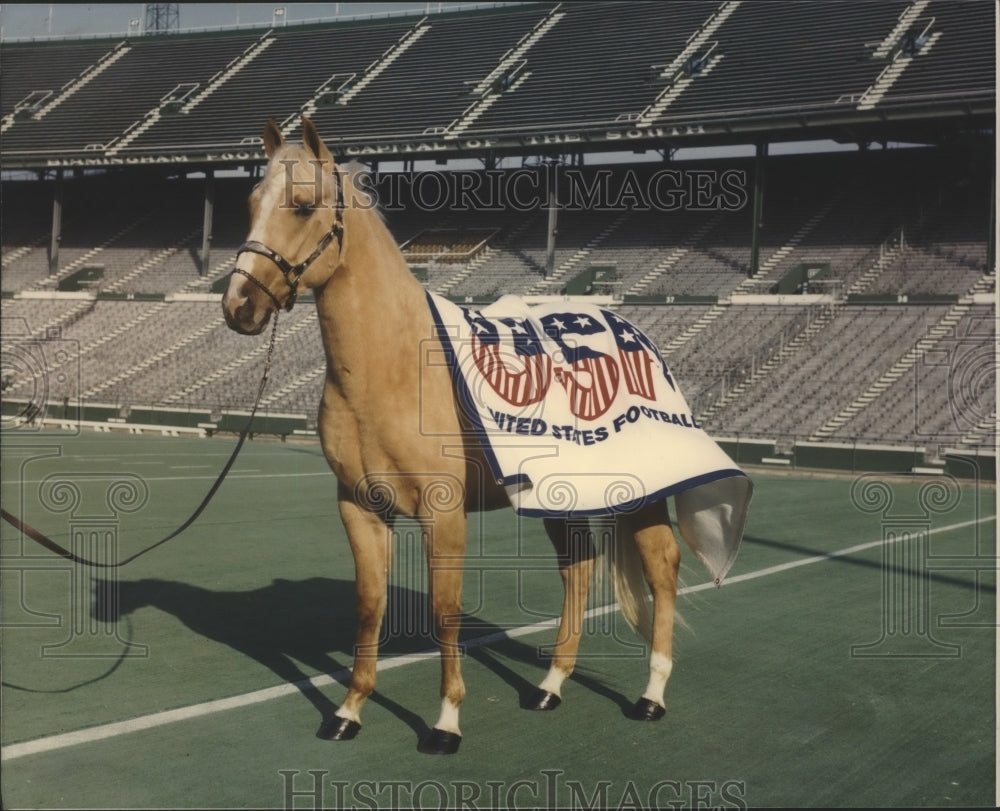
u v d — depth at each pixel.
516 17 33.06
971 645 6.31
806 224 28.70
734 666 5.79
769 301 26.00
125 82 36.09
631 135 26.36
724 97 26.36
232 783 3.89
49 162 34.09
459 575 4.32
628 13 31.12
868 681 5.51
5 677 5.25
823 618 7.05
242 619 6.68
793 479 18.92
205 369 30.89
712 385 24.08
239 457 21.45
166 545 9.84
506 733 4.54
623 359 5.04
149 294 34.50
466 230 32.12
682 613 7.18
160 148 32.69
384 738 4.43
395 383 4.19
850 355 23.58
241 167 34.75
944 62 24.62
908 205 27.98
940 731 4.70
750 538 10.98
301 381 29.08
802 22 28.03
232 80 34.75
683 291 27.64
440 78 31.02
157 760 4.11
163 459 20.58
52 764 4.04
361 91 32.03
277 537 10.50
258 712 4.75
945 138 27.09
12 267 37.34
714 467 4.91
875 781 4.07
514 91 29.73
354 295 4.13
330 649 5.93
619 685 5.37
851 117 24.05
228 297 3.89
